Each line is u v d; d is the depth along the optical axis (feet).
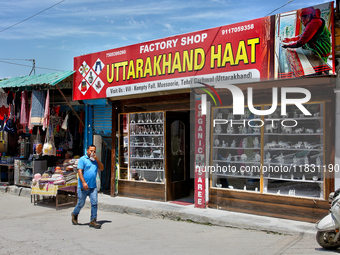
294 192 20.34
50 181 27.76
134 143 28.81
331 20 18.06
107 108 30.83
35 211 26.96
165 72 24.98
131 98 28.14
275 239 17.49
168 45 24.77
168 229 20.47
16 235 19.27
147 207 24.45
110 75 28.43
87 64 30.14
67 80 32.58
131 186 28.55
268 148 21.58
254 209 21.57
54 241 17.92
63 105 35.17
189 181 29.01
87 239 18.30
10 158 36.73
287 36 19.52
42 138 34.60
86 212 26.35
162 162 26.89
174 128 27.61
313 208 19.31
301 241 16.94
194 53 23.47
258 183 21.70
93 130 31.60
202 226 21.03
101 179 33.27
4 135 38.45
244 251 15.65
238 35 21.47
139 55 26.43
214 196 23.36
